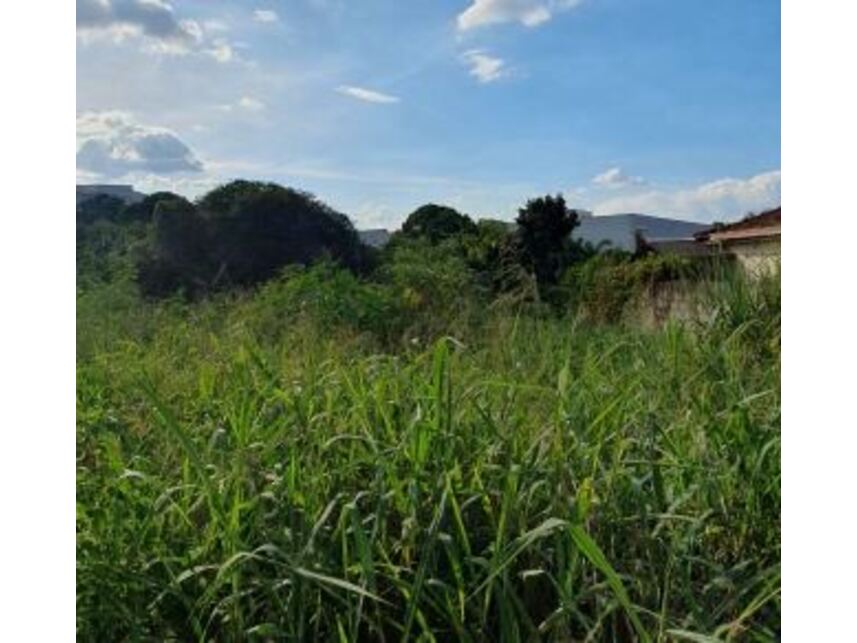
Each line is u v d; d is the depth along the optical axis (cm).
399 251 782
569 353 331
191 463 250
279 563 200
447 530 220
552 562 217
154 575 226
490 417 257
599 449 243
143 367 377
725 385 303
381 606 216
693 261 628
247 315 617
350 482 240
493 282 679
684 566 219
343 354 412
